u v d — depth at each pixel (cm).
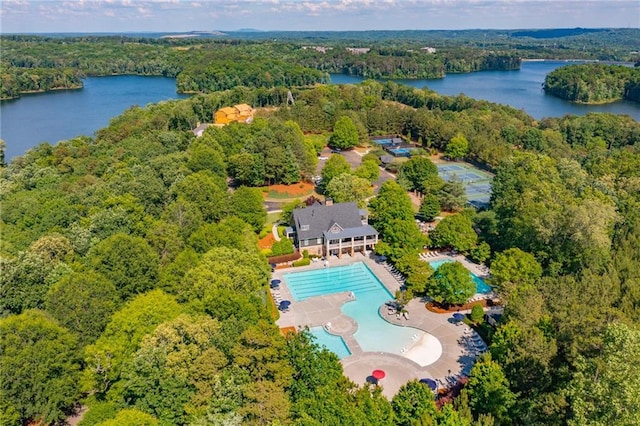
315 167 13350
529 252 7894
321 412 4306
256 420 4353
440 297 7138
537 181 9719
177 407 4544
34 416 4825
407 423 4531
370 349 6384
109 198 8700
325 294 7838
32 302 6097
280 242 9075
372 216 9856
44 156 13312
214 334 5034
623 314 5122
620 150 14225
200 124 19462
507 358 4947
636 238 7588
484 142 15062
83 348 5322
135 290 6438
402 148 16612
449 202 11000
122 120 17250
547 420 4209
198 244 7431
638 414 3216
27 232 8325
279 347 4841
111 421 4112
